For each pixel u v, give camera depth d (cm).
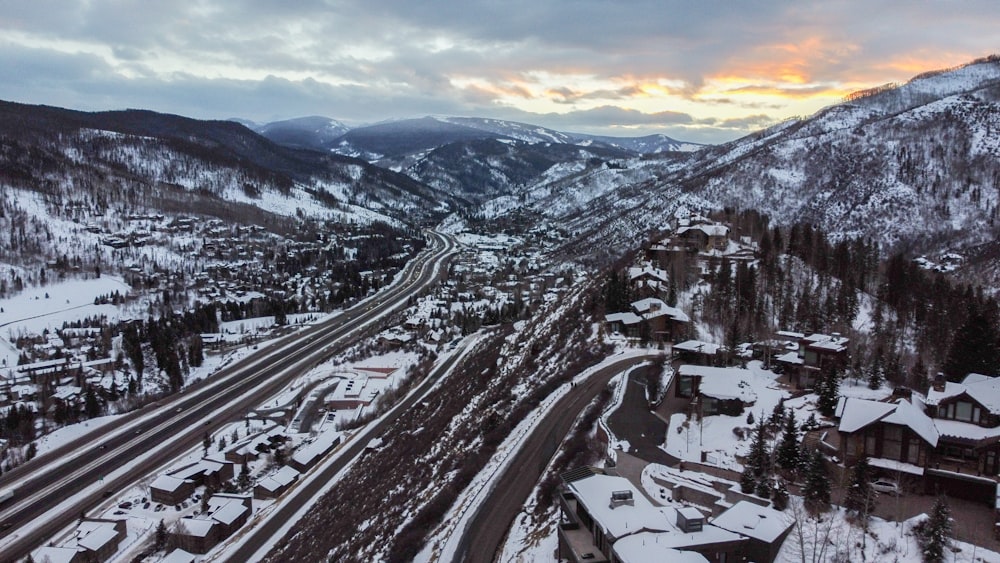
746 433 7150
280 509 11056
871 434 5962
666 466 6694
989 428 5975
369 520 8100
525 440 8031
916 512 5275
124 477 13038
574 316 13688
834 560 4675
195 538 10025
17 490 12488
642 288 13275
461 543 6022
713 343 10956
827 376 7931
